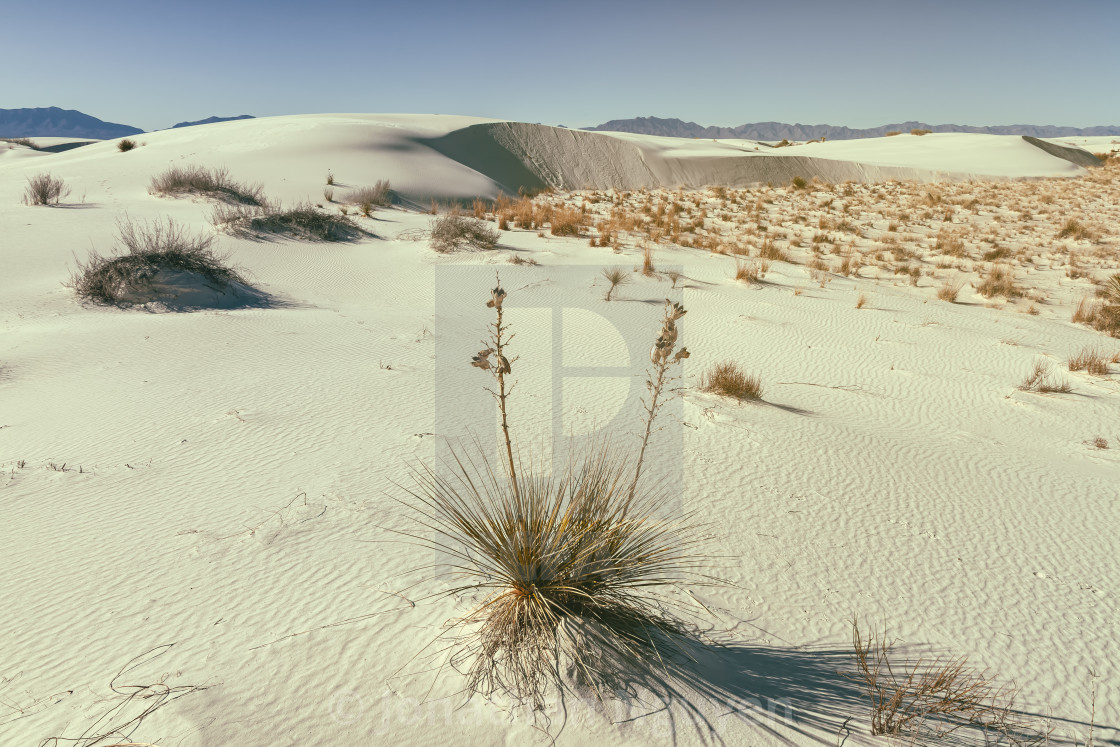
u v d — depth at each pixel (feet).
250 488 18.70
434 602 13.23
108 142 185.98
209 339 35.63
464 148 192.44
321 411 25.35
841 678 12.12
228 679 10.89
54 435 22.59
